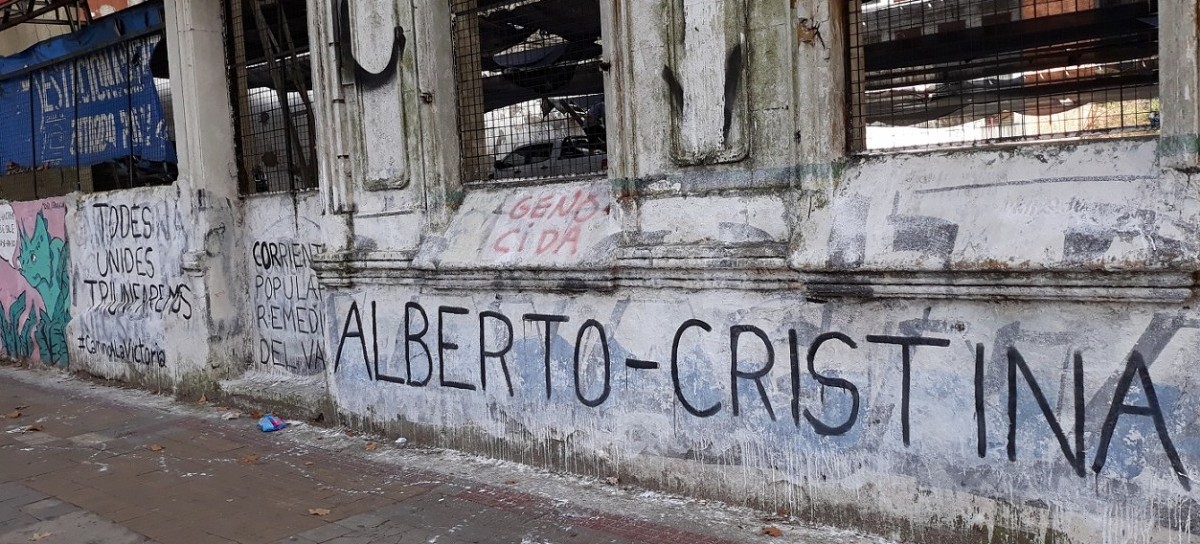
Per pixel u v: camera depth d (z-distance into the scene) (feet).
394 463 18.76
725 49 14.75
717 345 14.92
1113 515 11.55
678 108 15.34
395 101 19.56
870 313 13.28
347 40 20.25
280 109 24.43
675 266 15.16
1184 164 10.92
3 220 33.99
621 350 16.14
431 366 19.33
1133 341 11.24
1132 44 13.35
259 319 25.57
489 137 19.80
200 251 25.02
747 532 14.08
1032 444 12.08
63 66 30.55
